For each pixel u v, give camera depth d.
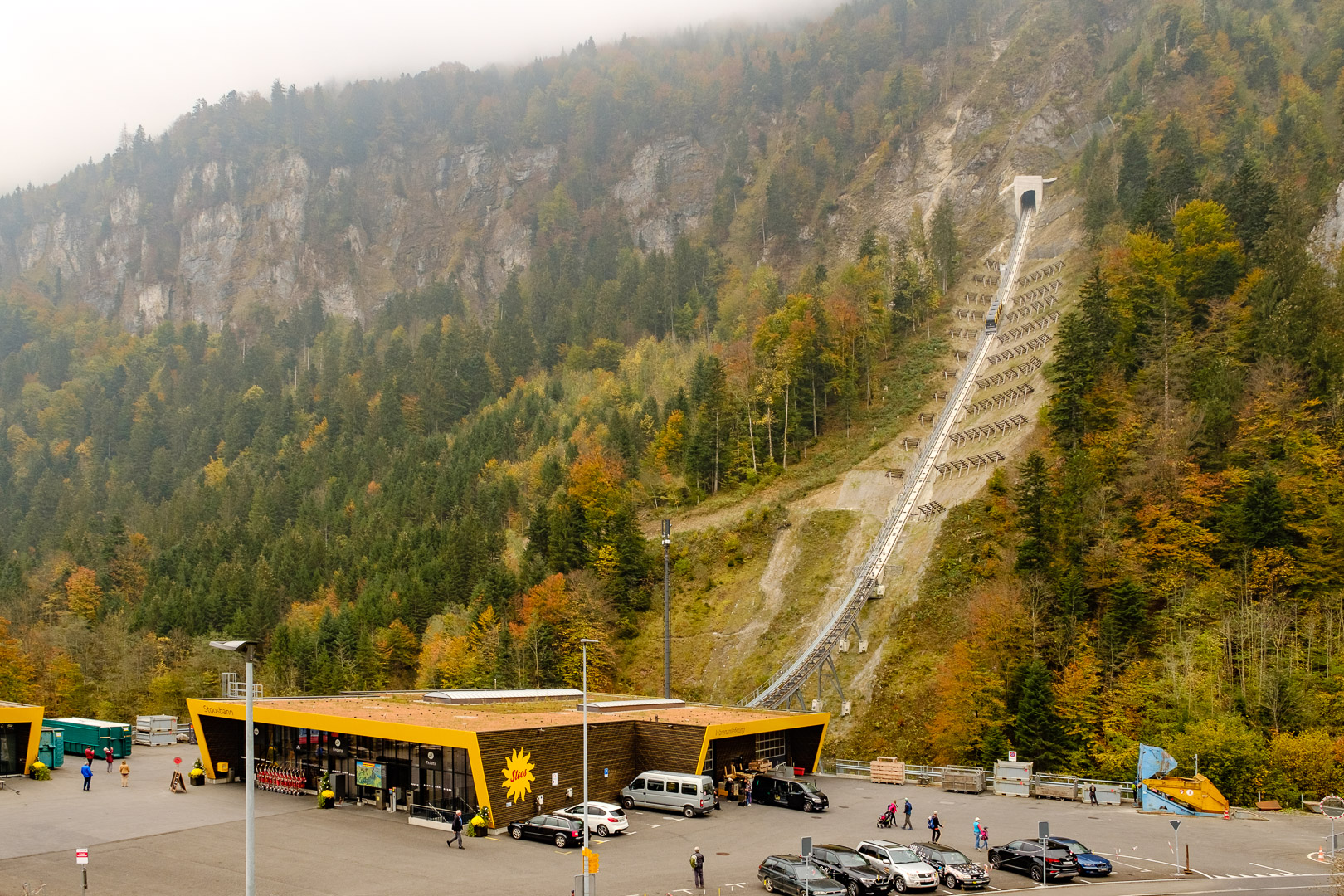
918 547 115.69
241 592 153.62
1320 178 148.62
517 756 58.06
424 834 56.06
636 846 53.50
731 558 130.25
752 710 78.94
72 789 69.19
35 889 44.72
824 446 157.62
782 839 55.75
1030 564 94.38
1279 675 74.19
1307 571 83.25
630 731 66.81
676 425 167.00
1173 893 45.38
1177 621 83.88
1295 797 67.31
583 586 123.19
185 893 44.41
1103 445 104.31
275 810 62.38
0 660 126.50
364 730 63.12
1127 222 176.25
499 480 179.62
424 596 135.88
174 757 84.50
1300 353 102.00
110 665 134.75
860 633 108.50
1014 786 71.44
